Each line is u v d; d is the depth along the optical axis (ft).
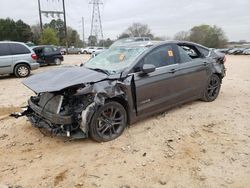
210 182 10.78
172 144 13.99
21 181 11.14
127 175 11.35
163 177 11.16
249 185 10.60
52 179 11.22
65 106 13.35
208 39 217.97
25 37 216.13
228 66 55.42
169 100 17.21
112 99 14.35
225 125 16.49
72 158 12.78
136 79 15.02
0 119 18.26
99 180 11.07
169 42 17.83
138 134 15.16
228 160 12.36
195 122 16.94
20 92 27.48
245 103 21.15
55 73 15.05
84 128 13.23
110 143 14.15
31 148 13.89
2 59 36.60
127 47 17.71
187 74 18.21
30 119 15.61
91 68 16.29
